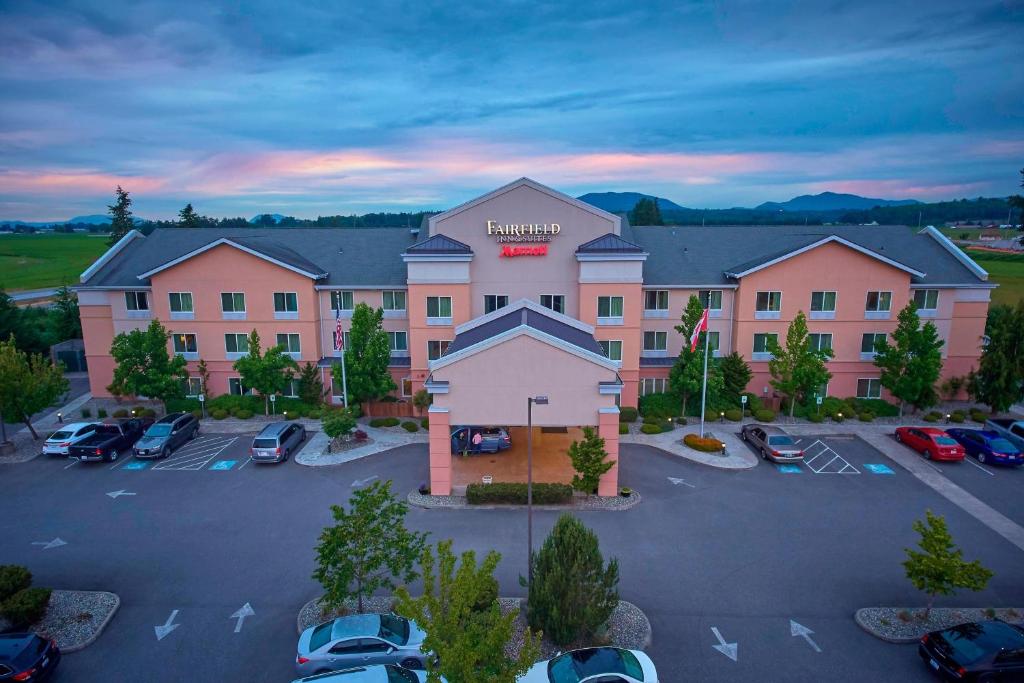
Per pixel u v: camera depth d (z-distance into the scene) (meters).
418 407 41.62
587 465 27.66
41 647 17.55
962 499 29.02
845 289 42.00
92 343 44.53
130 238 47.97
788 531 26.00
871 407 41.59
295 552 24.48
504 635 14.12
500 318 36.50
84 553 24.47
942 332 43.53
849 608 20.80
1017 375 38.66
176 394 40.06
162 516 27.56
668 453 34.91
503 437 35.09
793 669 17.94
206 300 42.69
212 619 20.38
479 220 40.28
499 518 27.03
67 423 40.41
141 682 17.58
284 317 42.84
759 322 42.69
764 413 40.16
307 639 18.08
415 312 40.72
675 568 23.17
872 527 26.36
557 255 40.66
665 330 44.00
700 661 18.27
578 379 27.95
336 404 42.84
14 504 28.83
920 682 17.42
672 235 48.16
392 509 19.84
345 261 45.59
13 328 56.50
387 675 16.28
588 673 16.42
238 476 31.94
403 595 14.40
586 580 18.45
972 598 21.28
